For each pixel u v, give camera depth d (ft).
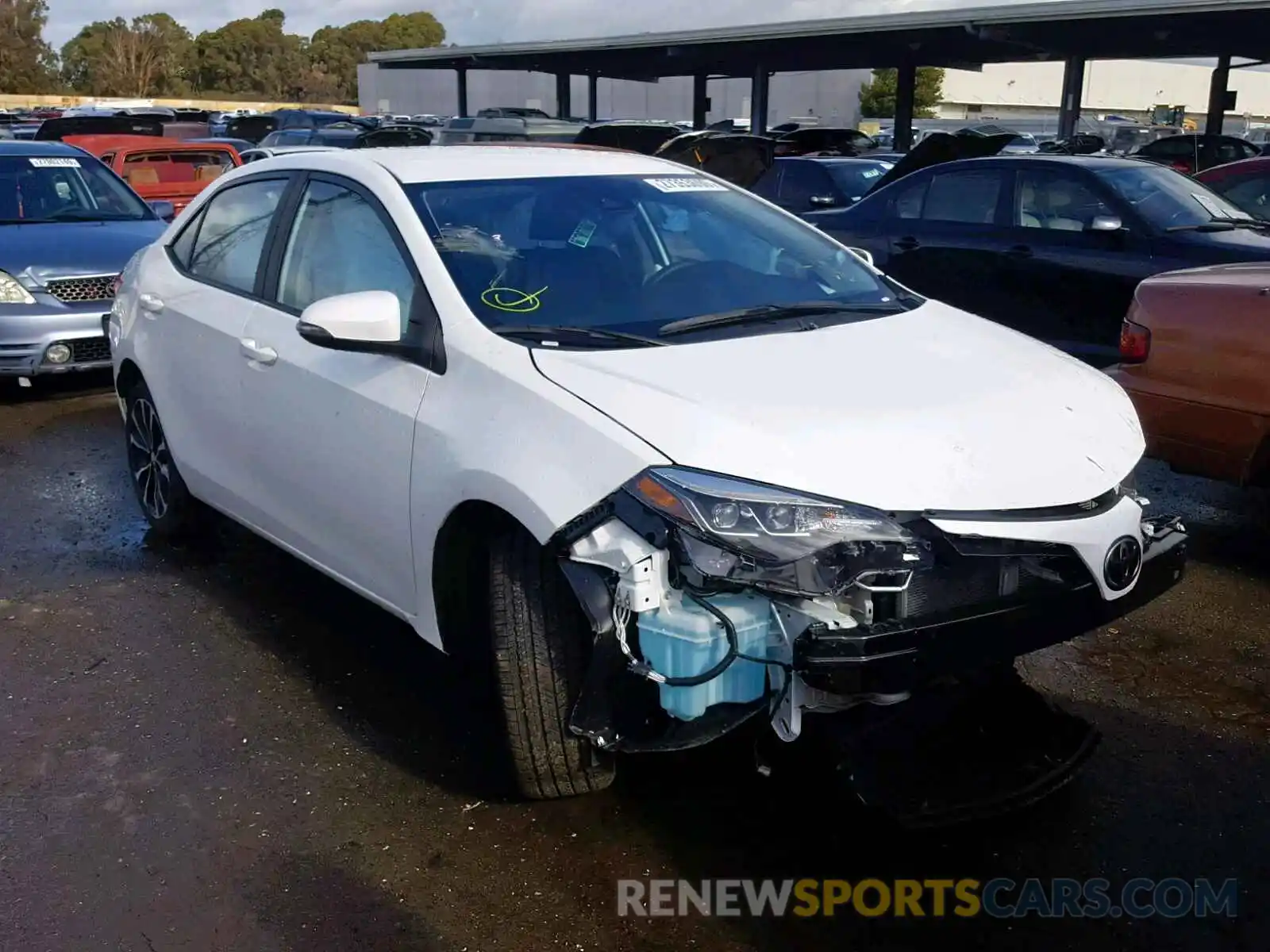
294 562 16.61
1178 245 23.84
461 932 9.14
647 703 9.32
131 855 10.12
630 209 12.95
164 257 16.58
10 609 15.12
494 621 9.98
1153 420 15.98
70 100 244.22
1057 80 222.28
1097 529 9.37
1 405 25.89
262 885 9.71
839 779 10.54
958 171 28.17
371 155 13.51
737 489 8.61
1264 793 10.79
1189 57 86.33
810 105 140.56
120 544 17.42
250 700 12.73
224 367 14.11
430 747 11.75
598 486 9.02
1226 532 17.51
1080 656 13.53
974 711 10.67
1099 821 10.38
